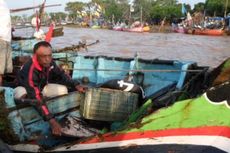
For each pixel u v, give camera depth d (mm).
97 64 7758
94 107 5242
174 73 6672
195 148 4086
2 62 5438
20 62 7355
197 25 67250
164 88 6598
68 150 4535
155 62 6984
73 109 5242
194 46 30875
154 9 95062
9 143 4574
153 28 73188
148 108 4992
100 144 4434
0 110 4453
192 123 4250
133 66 7180
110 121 5328
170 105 4492
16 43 9789
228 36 52156
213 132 4141
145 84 6922
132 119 4977
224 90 4285
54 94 5086
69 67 8086
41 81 4914
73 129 4957
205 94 4340
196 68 6336
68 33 43281
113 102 5324
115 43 30094
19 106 4586
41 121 4777
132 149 4262
